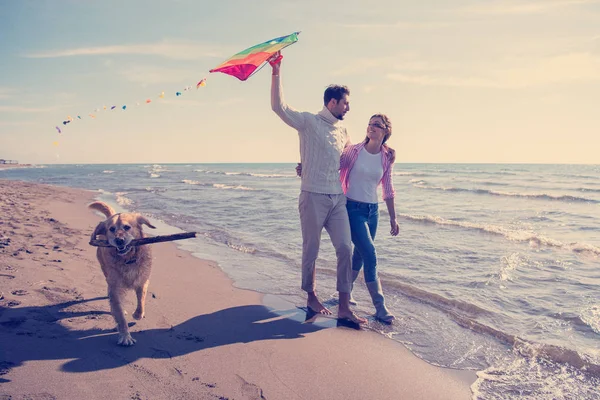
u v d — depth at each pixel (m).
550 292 5.06
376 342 3.70
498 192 20.44
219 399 2.63
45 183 29.52
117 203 14.67
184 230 9.27
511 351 3.56
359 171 4.26
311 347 3.54
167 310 4.30
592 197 18.88
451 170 61.97
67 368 2.90
